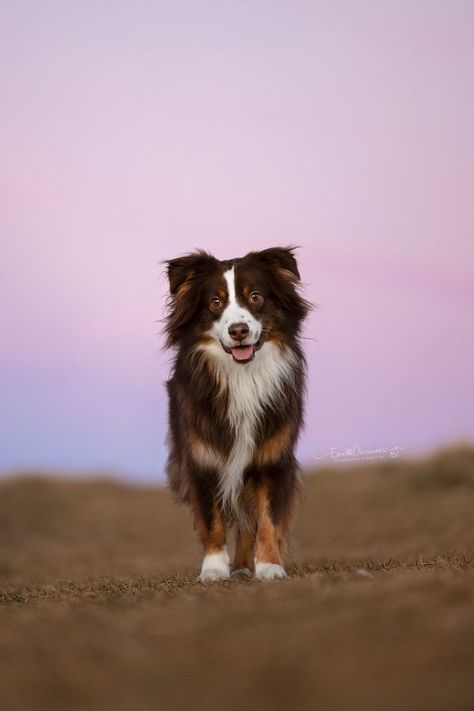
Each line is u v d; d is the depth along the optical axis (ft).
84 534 85.46
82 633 19.57
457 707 13.96
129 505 99.30
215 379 32.30
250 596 22.99
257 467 32.37
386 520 75.66
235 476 32.32
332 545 63.98
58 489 103.30
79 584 34.71
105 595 26.55
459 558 34.94
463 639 16.93
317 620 19.10
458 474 86.74
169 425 37.06
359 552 52.37
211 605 21.98
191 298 32.58
